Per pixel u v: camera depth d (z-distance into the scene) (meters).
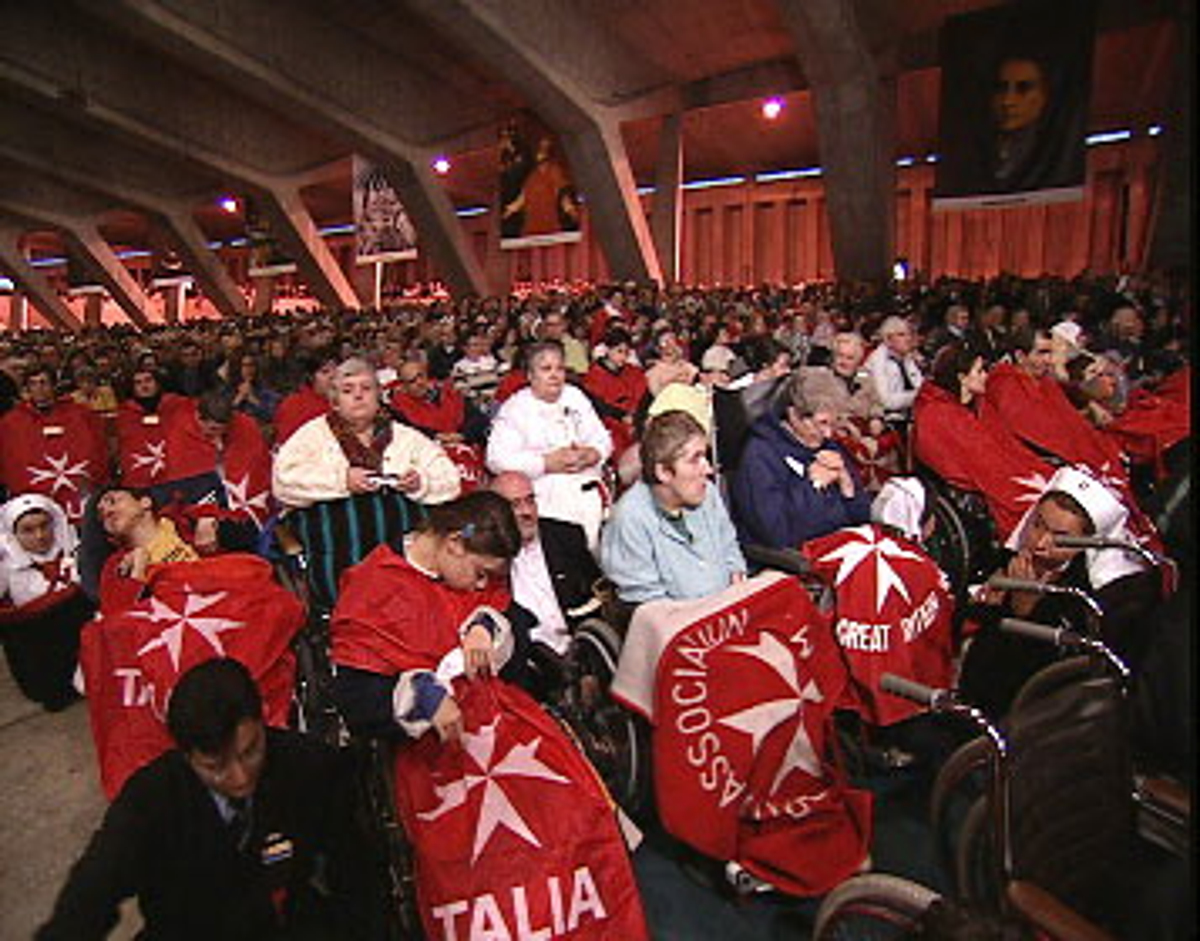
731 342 9.58
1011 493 4.31
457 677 2.32
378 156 26.12
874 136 17.27
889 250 18.56
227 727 1.86
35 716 4.36
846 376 5.34
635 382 7.54
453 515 2.45
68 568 4.40
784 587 2.82
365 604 2.37
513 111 26.30
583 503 3.75
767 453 3.60
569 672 3.14
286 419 6.07
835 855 2.74
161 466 6.65
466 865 2.14
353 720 2.32
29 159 31.97
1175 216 14.54
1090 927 1.44
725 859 2.72
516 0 18.69
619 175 22.06
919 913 1.87
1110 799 1.83
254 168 29.56
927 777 3.36
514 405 4.20
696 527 3.18
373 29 23.23
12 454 6.36
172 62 26.22
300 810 2.12
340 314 23.67
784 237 29.28
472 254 28.70
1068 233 24.55
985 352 4.97
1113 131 23.03
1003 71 15.55
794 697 2.73
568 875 2.14
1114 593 2.93
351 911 2.21
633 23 19.97
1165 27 16.48
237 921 2.05
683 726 2.71
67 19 24.31
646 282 22.48
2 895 3.02
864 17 16.48
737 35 19.59
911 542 3.38
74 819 3.46
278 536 3.35
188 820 1.95
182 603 3.06
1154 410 5.26
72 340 22.64
